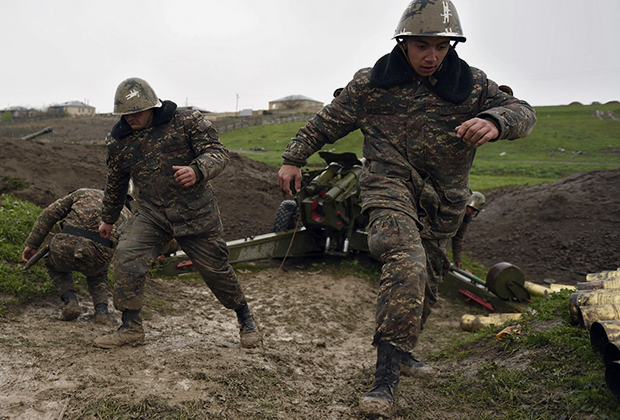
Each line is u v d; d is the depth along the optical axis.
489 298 6.80
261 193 11.81
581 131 56.88
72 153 11.18
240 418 2.51
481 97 2.79
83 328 3.79
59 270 3.92
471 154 2.93
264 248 7.64
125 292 3.33
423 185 2.87
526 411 2.57
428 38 2.62
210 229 3.45
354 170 8.01
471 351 3.75
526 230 10.99
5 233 5.01
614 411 2.33
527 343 3.38
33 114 89.06
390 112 2.86
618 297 3.28
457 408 2.75
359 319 5.97
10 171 9.38
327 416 2.67
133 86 3.17
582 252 9.73
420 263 2.58
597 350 2.85
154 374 2.92
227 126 65.31
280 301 6.06
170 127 3.27
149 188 3.35
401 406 2.71
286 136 55.16
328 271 7.88
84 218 3.86
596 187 12.21
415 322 2.51
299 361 3.77
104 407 2.41
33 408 2.38
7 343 3.16
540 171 29.73
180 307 5.10
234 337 4.26
